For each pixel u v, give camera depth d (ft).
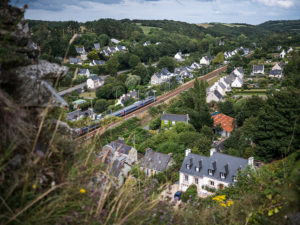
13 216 8.10
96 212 9.99
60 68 12.67
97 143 14.06
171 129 128.57
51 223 9.47
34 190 9.36
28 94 10.99
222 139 134.41
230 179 77.25
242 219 16.25
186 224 13.58
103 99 189.26
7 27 10.89
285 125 79.05
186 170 84.84
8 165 9.35
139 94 210.59
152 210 12.26
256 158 88.99
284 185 14.39
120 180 14.06
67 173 11.00
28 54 12.21
